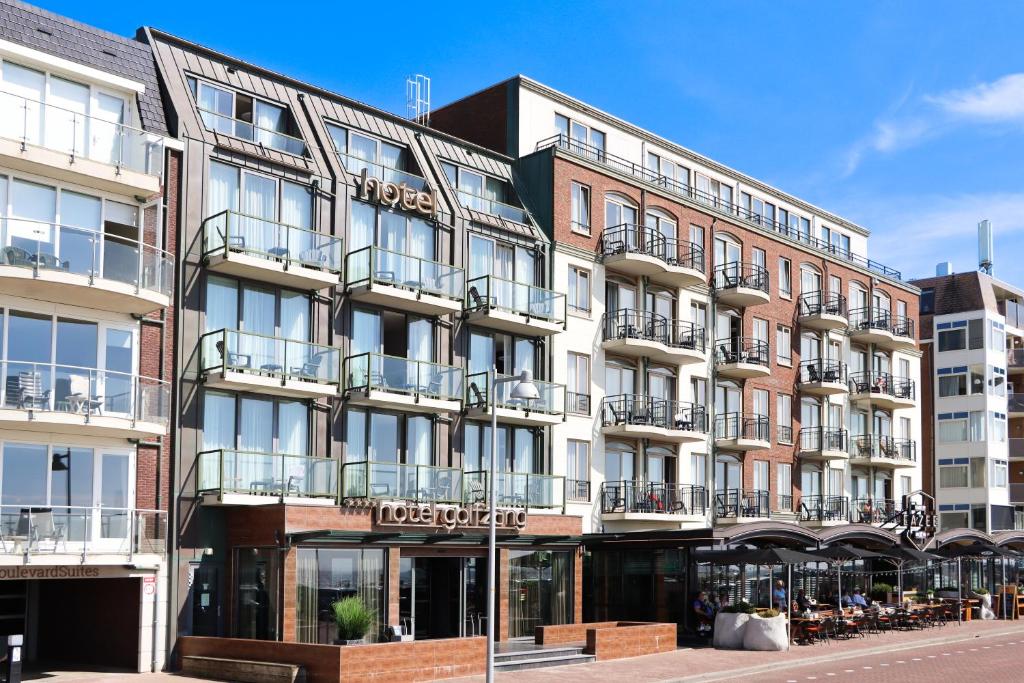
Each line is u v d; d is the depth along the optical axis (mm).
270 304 27797
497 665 24781
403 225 31281
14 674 18750
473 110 39000
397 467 28469
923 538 41844
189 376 25781
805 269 48281
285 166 28312
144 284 24281
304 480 26859
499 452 33250
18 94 23609
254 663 22516
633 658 27781
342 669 21438
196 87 27609
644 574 33781
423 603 30016
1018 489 63625
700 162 44906
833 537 35188
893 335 52125
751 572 36125
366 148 31594
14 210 23141
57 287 22922
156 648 24406
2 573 22000
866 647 31047
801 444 46375
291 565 25000
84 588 25672
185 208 26047
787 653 29188
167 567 24922
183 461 25469
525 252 35000
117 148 25094
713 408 41500
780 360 45938
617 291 38062
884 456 50656
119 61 25984
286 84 30094
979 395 60281
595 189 37375
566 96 39281
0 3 23984
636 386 38406
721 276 42625
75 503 23703
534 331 34062
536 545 31828
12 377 22406
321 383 27609
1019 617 44250
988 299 62219
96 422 23109
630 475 37844
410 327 31188
